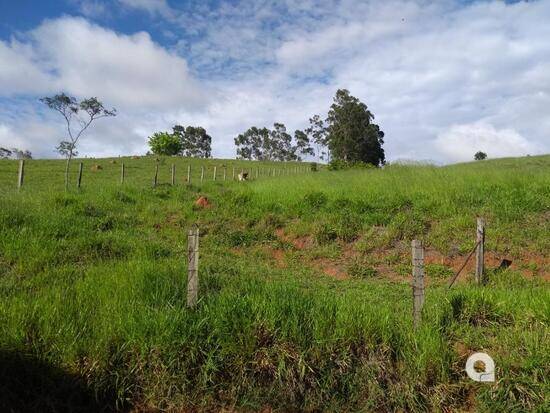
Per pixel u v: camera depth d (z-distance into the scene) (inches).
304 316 204.8
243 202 587.5
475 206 475.2
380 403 183.9
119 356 183.2
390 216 478.0
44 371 174.1
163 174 1384.1
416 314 208.5
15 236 323.6
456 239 415.8
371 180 631.2
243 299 209.5
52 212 427.5
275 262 418.0
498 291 263.7
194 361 184.5
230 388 183.5
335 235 458.6
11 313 189.8
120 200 564.4
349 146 2349.9
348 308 212.1
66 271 276.1
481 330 218.5
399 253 413.7
